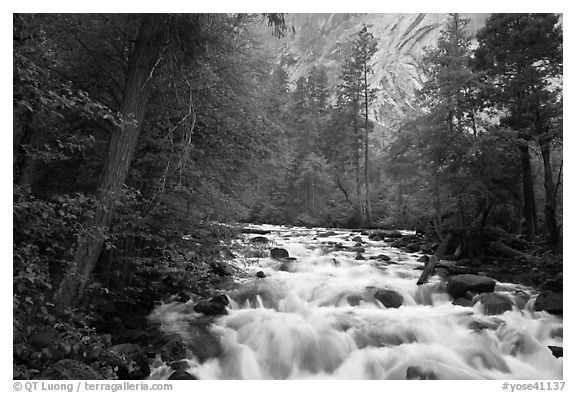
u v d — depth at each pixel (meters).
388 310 7.84
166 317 7.25
